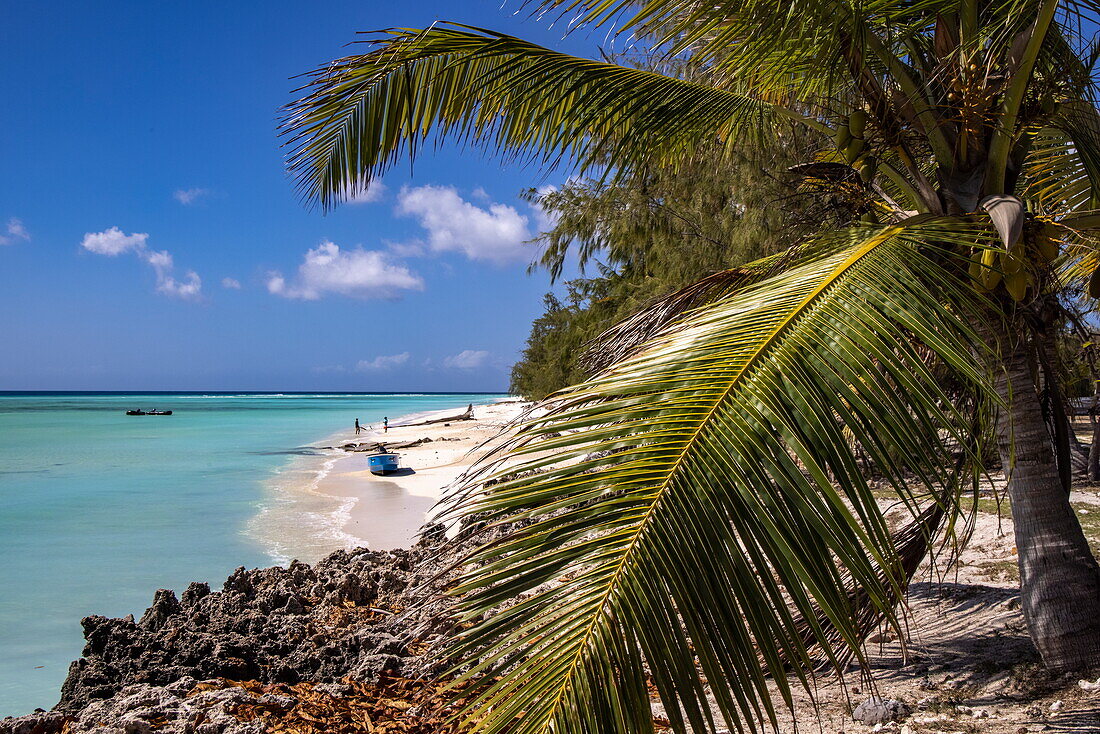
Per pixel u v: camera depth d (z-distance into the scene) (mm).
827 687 4766
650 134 4879
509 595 1957
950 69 3770
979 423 3924
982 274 3334
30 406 118938
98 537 14477
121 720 4234
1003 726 3652
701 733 1812
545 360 22734
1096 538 7289
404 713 4477
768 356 2311
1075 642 4109
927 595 6293
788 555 1944
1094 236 3555
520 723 1780
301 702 4688
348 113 4215
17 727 4445
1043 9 3381
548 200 14758
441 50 4039
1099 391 6219
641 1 4230
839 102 4363
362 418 83688
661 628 1855
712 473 2033
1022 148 3877
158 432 53812
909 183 4020
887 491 8320
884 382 2254
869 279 2641
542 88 4391
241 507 18547
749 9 3568
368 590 7387
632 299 14375
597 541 1952
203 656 5715
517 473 2127
